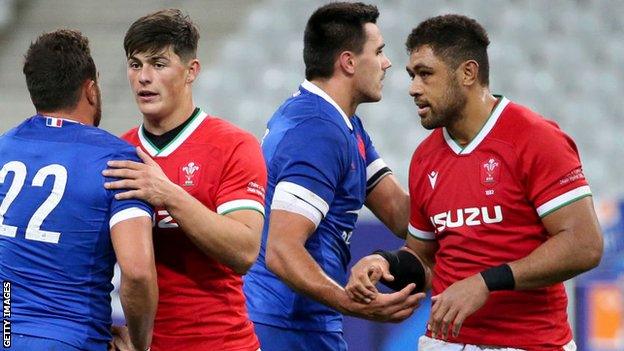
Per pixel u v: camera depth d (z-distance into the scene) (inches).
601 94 1786.4
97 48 1953.7
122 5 2049.7
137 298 472.1
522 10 1905.8
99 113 517.0
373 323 877.2
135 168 480.4
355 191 624.4
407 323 871.1
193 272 530.6
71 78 497.4
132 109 1791.3
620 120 1749.5
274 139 606.9
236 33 1927.9
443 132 567.8
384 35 1806.1
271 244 578.2
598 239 525.3
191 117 537.0
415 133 1579.7
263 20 1914.4
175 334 532.7
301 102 615.8
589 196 531.8
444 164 559.5
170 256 529.7
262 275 623.2
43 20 2052.2
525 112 547.2
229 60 1845.5
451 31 547.8
